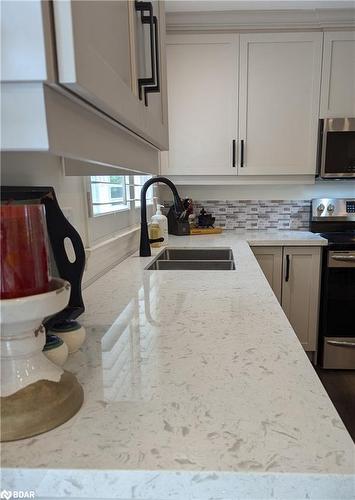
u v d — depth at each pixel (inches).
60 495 17.0
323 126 97.9
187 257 84.3
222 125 101.9
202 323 34.5
